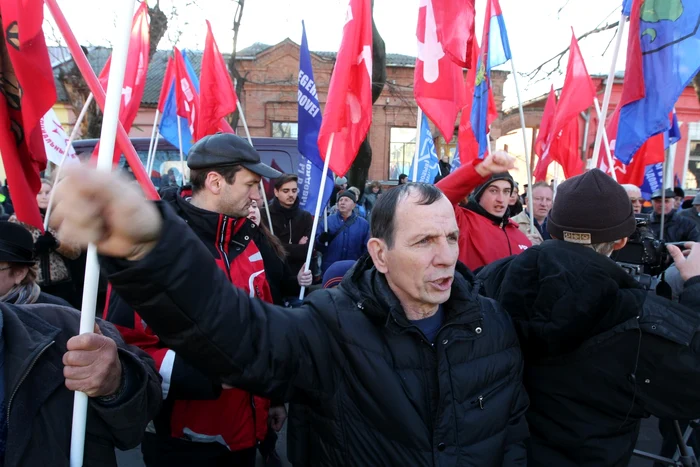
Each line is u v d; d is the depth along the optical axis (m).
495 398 1.24
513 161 1.81
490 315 1.33
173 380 1.54
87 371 1.06
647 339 1.33
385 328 1.20
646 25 2.56
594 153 2.39
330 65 17.44
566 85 3.70
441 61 2.78
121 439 1.21
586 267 1.37
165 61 19.75
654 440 3.28
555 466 1.45
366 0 2.90
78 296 3.63
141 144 6.16
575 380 1.42
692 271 1.50
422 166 4.39
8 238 1.62
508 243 2.82
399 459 1.15
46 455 1.10
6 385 1.08
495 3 3.27
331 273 2.20
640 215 2.66
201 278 0.91
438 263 1.15
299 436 1.36
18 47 1.40
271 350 1.08
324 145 2.94
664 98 2.53
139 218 0.70
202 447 1.77
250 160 1.84
